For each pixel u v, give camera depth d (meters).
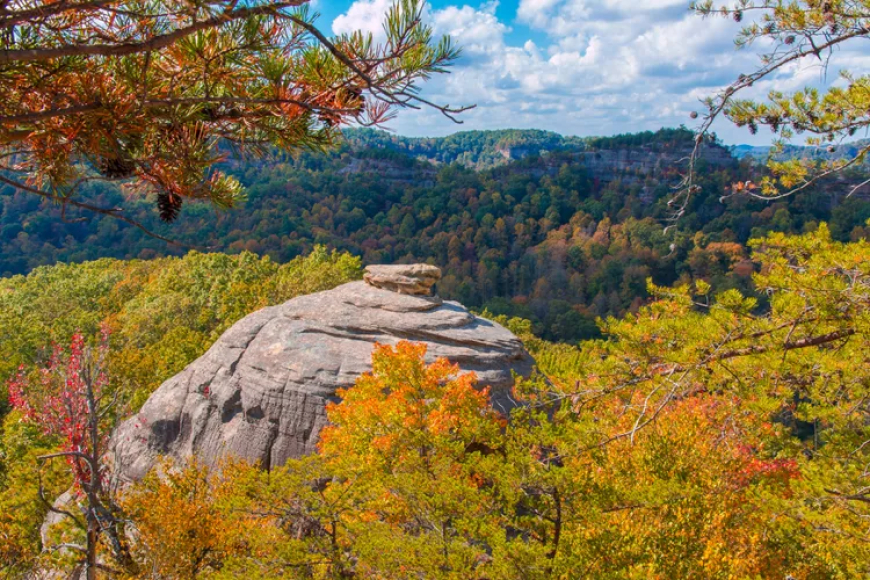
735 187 6.39
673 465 10.82
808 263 7.49
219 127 4.32
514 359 21.23
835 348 8.09
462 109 3.67
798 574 11.05
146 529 13.20
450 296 126.69
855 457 8.83
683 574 9.25
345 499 11.16
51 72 3.57
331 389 19.88
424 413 13.18
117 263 98.62
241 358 22.30
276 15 3.22
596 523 9.32
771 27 6.09
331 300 23.75
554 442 9.41
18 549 17.03
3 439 27.27
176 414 22.52
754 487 11.14
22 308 64.19
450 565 8.68
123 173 4.17
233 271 59.91
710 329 7.50
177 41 3.64
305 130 4.37
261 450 20.30
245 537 11.63
